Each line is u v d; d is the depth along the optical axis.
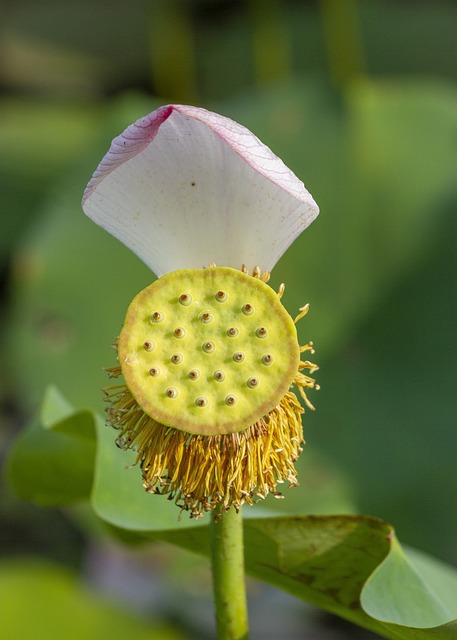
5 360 1.62
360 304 1.31
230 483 0.63
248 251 0.64
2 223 1.87
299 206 0.63
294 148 1.38
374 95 1.42
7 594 0.94
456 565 1.19
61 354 1.32
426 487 1.21
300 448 0.64
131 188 0.63
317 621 1.31
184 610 1.28
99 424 0.72
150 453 0.63
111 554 1.35
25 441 0.76
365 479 1.23
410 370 1.28
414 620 0.67
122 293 1.34
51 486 0.78
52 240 1.37
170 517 0.72
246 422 0.62
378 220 1.34
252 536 0.68
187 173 0.63
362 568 0.69
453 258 1.31
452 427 1.24
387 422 1.25
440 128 1.39
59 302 1.34
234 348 0.63
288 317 0.63
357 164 1.37
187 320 0.63
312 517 0.67
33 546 1.42
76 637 0.91
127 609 0.97
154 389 0.63
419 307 1.30
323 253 1.33
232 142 0.61
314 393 1.27
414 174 1.36
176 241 0.64
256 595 1.32
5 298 1.83
